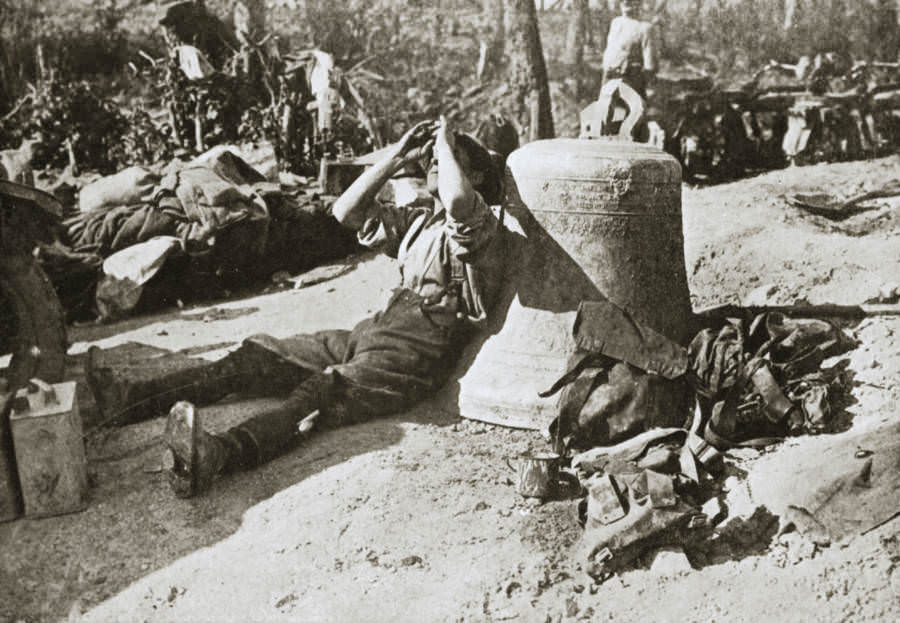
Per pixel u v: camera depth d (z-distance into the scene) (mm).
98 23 13867
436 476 4473
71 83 12867
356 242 9266
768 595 3598
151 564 4066
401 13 14156
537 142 5305
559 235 4996
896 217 7625
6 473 4391
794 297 5879
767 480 4148
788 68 11547
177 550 4145
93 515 4406
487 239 4961
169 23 11758
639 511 3873
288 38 13172
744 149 11156
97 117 12547
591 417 4555
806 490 3969
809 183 9352
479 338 5383
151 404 5340
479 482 4434
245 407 5441
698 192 9008
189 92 11438
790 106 11031
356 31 13852
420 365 5227
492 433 4984
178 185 8430
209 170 8586
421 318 5258
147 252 8102
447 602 3676
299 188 9492
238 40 12188
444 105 13617
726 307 5258
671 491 3914
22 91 13586
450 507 4238
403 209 5586
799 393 4613
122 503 4488
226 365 5473
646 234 4973
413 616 3625
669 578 3744
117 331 7613
